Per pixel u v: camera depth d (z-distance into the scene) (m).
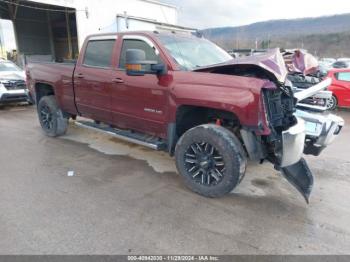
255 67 2.92
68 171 3.89
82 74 4.43
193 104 3.12
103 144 5.11
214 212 2.92
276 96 3.07
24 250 2.30
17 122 6.78
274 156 3.10
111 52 4.08
